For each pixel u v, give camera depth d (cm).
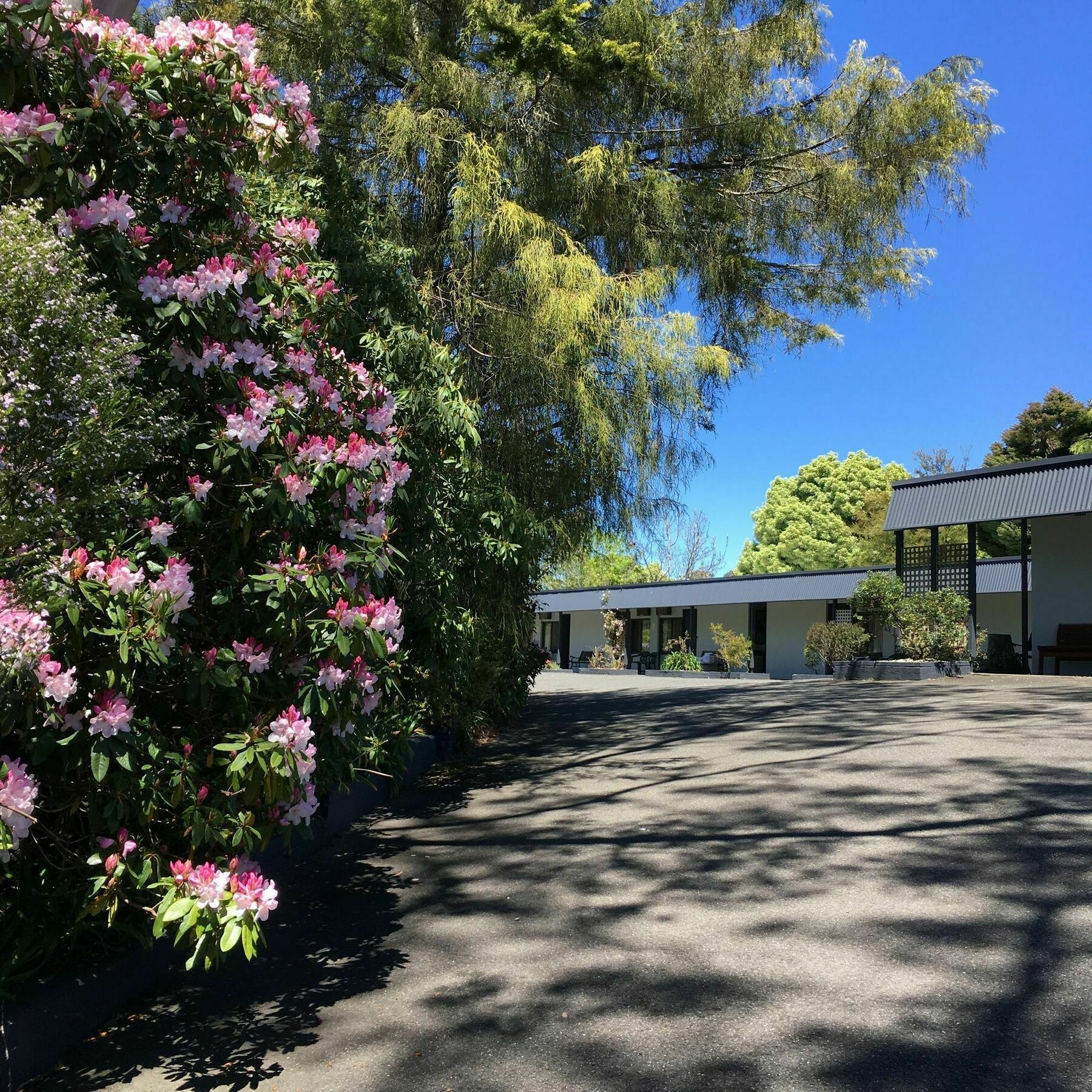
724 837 486
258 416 307
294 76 805
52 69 286
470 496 634
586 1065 263
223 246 331
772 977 311
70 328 249
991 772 571
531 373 770
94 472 262
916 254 1097
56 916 275
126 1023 308
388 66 848
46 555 254
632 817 552
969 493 1512
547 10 793
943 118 959
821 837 467
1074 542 1584
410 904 420
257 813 306
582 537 934
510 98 834
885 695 1117
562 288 755
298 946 372
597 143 911
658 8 937
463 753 845
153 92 300
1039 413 3200
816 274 1131
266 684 317
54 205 284
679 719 1028
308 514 322
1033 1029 264
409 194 835
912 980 300
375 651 311
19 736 250
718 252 1002
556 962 341
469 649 641
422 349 554
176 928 314
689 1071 255
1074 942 318
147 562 280
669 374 807
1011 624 2208
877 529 3697
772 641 2870
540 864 470
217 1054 284
